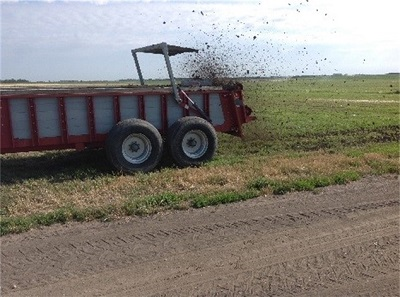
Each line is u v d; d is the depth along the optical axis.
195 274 5.90
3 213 8.32
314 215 8.19
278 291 5.46
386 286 5.61
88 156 13.22
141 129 11.45
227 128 13.16
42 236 7.24
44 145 11.13
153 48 12.88
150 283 5.66
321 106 31.56
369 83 100.25
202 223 7.77
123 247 6.77
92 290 5.49
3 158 13.14
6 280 5.75
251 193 9.28
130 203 8.49
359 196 9.38
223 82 13.62
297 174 10.93
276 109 28.67
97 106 11.55
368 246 6.83
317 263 6.24
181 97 12.42
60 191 9.59
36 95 10.94
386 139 17.41
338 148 15.20
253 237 7.15
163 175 10.77
